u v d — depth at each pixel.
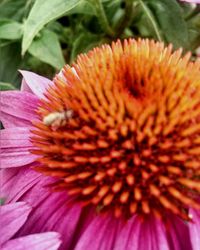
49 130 0.06
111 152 0.06
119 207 0.06
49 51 0.09
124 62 0.06
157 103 0.06
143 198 0.06
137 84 0.06
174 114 0.06
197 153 0.06
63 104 0.06
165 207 0.06
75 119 0.06
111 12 0.09
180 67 0.06
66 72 0.06
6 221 0.06
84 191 0.06
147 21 0.09
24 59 0.09
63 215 0.06
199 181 0.06
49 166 0.06
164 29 0.09
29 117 0.07
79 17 0.10
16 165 0.07
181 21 0.09
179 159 0.06
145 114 0.06
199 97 0.06
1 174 0.07
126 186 0.06
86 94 0.06
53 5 0.07
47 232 0.06
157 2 0.09
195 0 0.07
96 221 0.06
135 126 0.06
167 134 0.06
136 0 0.09
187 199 0.06
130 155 0.06
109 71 0.06
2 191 0.07
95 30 0.10
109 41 0.09
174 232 0.06
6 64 0.09
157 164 0.06
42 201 0.06
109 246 0.06
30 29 0.07
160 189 0.06
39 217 0.06
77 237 0.06
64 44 0.10
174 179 0.06
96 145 0.06
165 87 0.06
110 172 0.06
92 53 0.07
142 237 0.06
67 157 0.06
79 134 0.06
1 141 0.07
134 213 0.06
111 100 0.06
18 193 0.06
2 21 0.09
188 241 0.06
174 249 0.06
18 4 0.09
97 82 0.06
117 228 0.06
